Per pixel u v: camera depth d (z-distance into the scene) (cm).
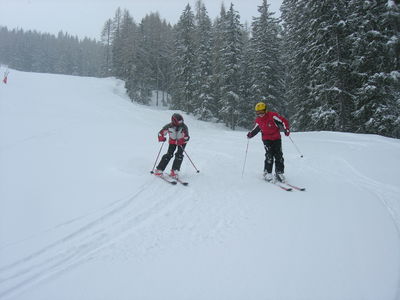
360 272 262
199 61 3281
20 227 346
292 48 2284
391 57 1427
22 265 275
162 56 4456
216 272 263
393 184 553
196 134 1491
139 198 468
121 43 4800
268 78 2653
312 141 1127
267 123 586
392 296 228
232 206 442
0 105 1684
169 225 373
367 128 1479
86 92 3102
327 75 1617
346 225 366
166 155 596
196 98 3253
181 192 509
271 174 591
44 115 1560
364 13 1542
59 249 307
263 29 2645
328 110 1611
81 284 246
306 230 352
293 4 2292
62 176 550
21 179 517
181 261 283
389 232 344
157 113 2455
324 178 615
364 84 1498
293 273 260
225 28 3023
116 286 243
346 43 1563
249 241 325
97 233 347
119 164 657
